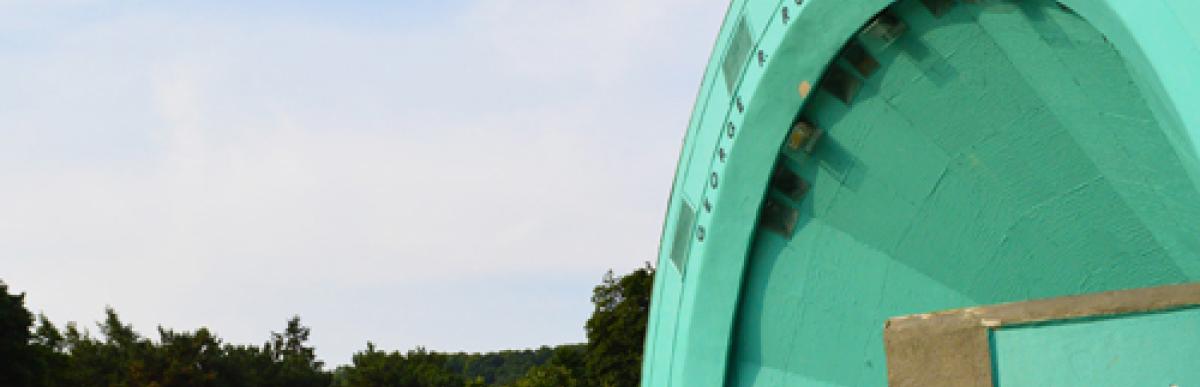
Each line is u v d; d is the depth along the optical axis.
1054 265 9.05
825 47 9.13
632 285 70.81
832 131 9.73
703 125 10.87
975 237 9.27
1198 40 6.00
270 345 111.69
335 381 139.62
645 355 12.01
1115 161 8.01
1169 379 5.40
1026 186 8.73
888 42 8.73
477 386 116.88
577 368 84.06
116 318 110.88
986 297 9.46
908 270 9.77
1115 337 5.65
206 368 101.44
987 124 8.59
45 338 79.44
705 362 11.01
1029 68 7.98
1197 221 7.84
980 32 8.07
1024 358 5.98
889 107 9.16
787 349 10.67
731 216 10.54
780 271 10.55
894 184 9.50
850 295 10.16
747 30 9.94
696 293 10.95
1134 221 8.36
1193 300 5.36
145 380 96.81
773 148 10.05
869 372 10.11
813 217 10.18
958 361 6.26
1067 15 7.23
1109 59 7.29
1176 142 6.97
